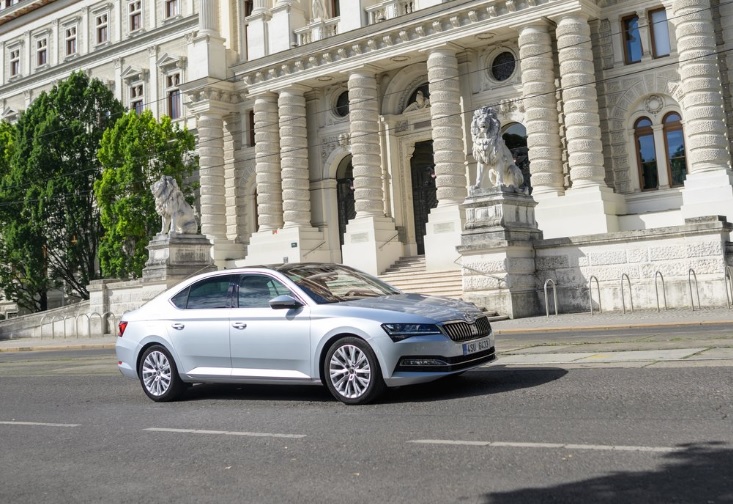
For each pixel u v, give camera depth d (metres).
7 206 39.94
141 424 8.64
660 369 9.17
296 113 34.78
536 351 12.28
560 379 9.16
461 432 6.87
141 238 36.19
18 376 15.55
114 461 6.85
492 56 30.48
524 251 22.84
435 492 5.17
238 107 38.88
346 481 5.61
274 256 34.41
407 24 30.20
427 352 8.29
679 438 6.04
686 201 24.52
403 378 8.33
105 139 37.59
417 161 34.06
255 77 35.47
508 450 6.11
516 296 22.09
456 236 28.61
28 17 53.31
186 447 7.21
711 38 25.19
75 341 29.53
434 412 7.89
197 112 38.47
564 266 22.73
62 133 39.56
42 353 24.97
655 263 21.23
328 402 9.12
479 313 9.12
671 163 26.84
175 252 29.72
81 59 49.16
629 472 5.27
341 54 32.47
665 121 27.02
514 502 4.84
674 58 26.56
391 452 6.36
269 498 5.33
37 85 52.19
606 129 27.95
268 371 9.27
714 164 24.44
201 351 9.80
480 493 5.08
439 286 26.66
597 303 22.12
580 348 12.22
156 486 5.88
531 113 27.64
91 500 5.61
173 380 10.15
